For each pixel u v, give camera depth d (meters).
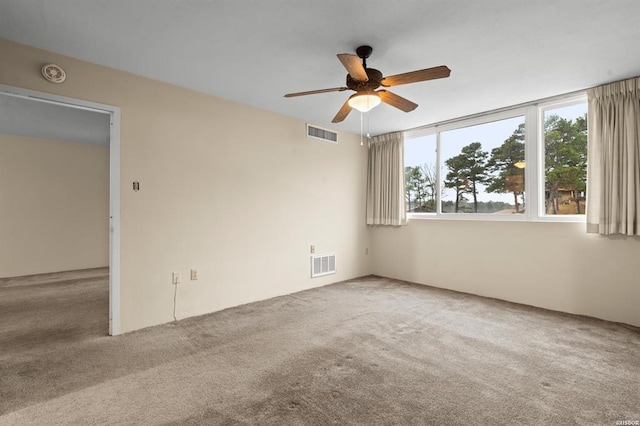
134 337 2.72
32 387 1.95
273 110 3.92
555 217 3.52
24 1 1.88
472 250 4.16
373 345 2.57
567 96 3.38
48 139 5.42
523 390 1.93
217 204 3.46
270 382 2.01
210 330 2.88
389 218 4.96
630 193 2.95
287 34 2.26
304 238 4.36
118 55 2.56
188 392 1.90
